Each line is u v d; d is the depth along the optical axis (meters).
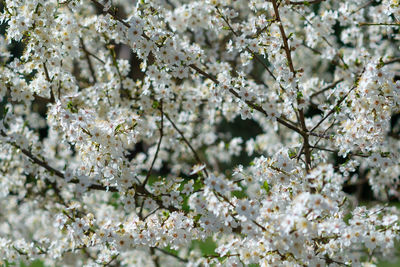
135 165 4.42
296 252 3.08
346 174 4.35
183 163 7.89
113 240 3.82
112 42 7.08
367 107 3.84
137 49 4.20
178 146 6.98
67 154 6.97
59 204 6.27
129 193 4.39
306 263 3.30
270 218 3.17
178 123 6.89
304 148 4.48
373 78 3.70
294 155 4.39
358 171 8.08
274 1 4.23
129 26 4.22
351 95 3.94
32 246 5.00
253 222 3.14
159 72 4.52
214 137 7.62
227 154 8.02
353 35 7.00
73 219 4.01
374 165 4.28
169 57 4.24
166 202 4.36
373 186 6.65
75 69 6.91
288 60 4.34
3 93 4.58
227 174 5.90
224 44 7.29
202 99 6.24
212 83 4.49
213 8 4.75
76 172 4.46
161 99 5.36
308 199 2.92
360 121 3.92
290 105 4.51
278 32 4.65
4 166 6.14
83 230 3.92
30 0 4.12
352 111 4.01
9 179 6.19
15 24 4.11
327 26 5.66
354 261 3.43
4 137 4.61
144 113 5.68
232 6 6.78
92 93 5.54
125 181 4.22
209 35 7.01
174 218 3.82
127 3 6.22
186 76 4.41
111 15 4.21
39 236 6.56
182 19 5.25
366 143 4.06
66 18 4.64
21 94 4.70
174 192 4.34
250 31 4.95
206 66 6.14
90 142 3.86
